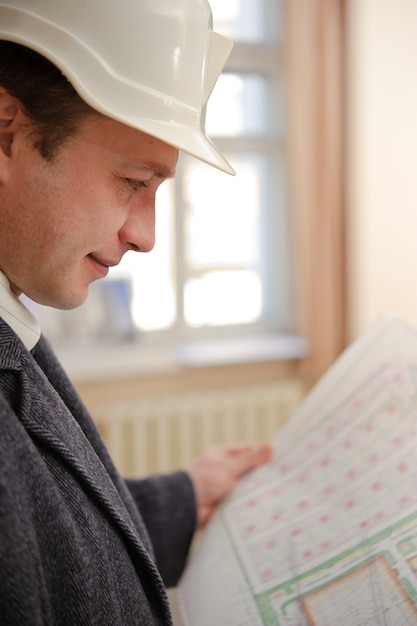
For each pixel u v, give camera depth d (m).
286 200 2.41
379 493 0.72
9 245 0.54
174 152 0.56
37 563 0.44
